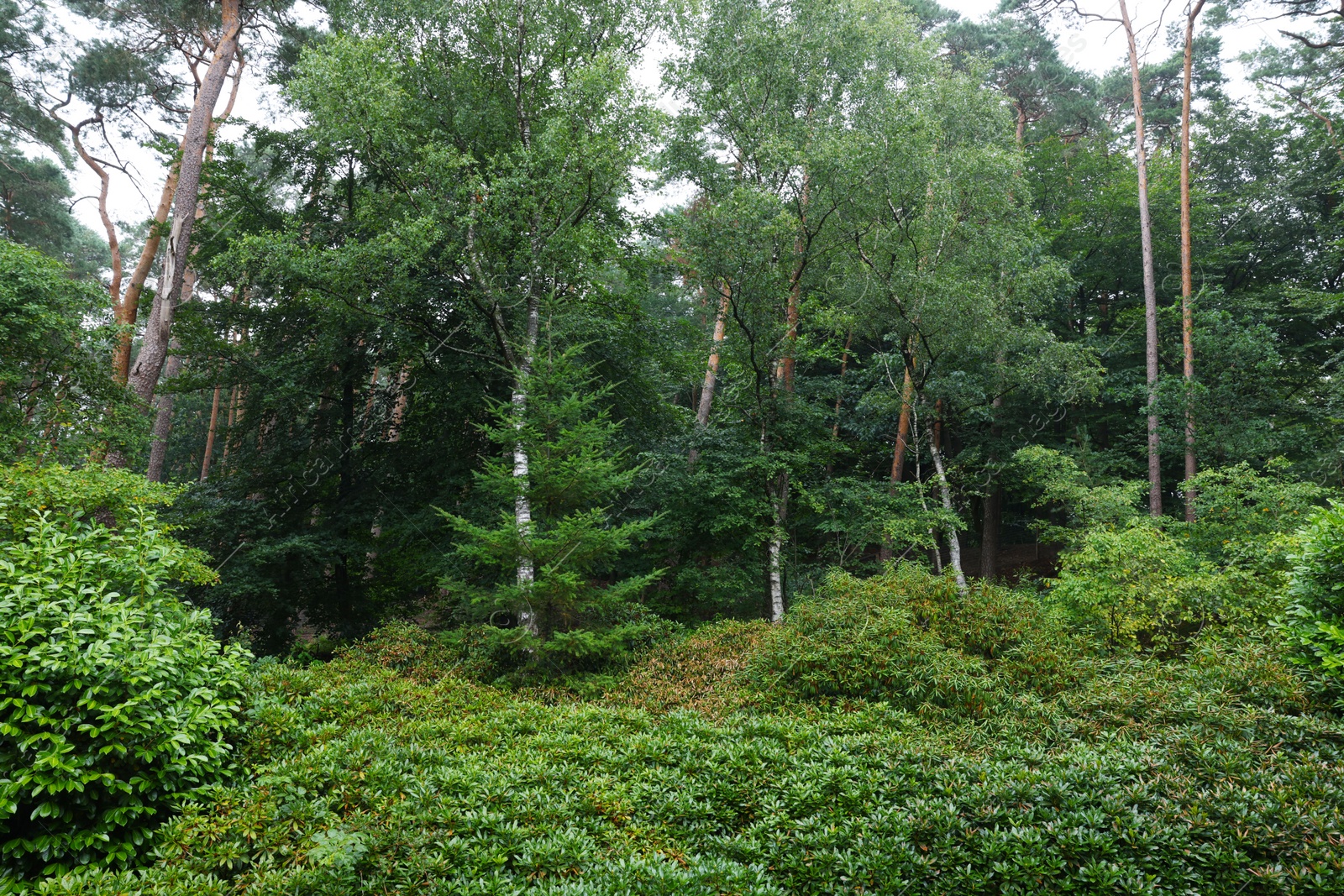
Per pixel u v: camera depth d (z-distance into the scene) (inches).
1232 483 519.2
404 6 472.7
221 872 157.3
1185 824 157.1
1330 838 148.5
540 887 146.3
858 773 195.6
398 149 468.4
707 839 173.9
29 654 169.3
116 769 174.7
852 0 589.3
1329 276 794.2
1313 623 253.6
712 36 584.7
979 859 155.3
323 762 194.1
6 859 159.2
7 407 384.2
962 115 637.9
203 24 615.5
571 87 454.3
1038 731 238.5
